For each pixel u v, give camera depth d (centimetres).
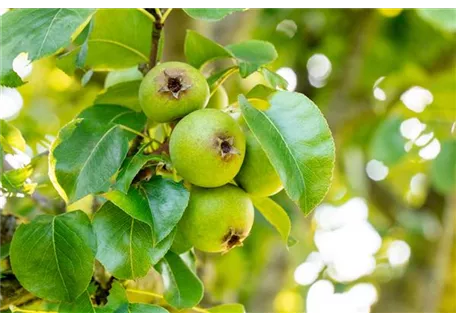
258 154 62
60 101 138
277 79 66
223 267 128
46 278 62
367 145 136
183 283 67
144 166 63
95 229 61
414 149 110
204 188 62
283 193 111
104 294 69
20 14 62
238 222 62
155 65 67
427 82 134
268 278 125
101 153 61
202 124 61
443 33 138
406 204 159
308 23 145
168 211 60
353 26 143
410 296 157
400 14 138
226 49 67
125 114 67
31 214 79
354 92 133
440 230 155
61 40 62
